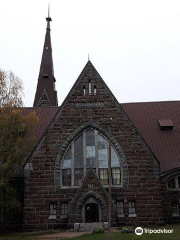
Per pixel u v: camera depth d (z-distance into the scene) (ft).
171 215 102.42
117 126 103.81
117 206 97.30
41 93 214.28
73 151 102.94
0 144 91.61
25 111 135.23
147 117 129.70
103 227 87.92
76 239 68.90
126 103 139.64
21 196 104.47
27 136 109.29
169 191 104.83
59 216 96.22
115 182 99.71
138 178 98.89
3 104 97.40
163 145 115.34
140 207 96.43
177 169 105.40
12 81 100.99
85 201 93.30
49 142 103.30
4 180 92.12
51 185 99.40
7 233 95.86
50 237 77.51
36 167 100.99
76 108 106.42
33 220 96.43
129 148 101.55
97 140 103.76
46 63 223.30
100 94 107.45
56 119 105.50
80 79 109.60
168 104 136.87
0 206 91.35
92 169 95.50
